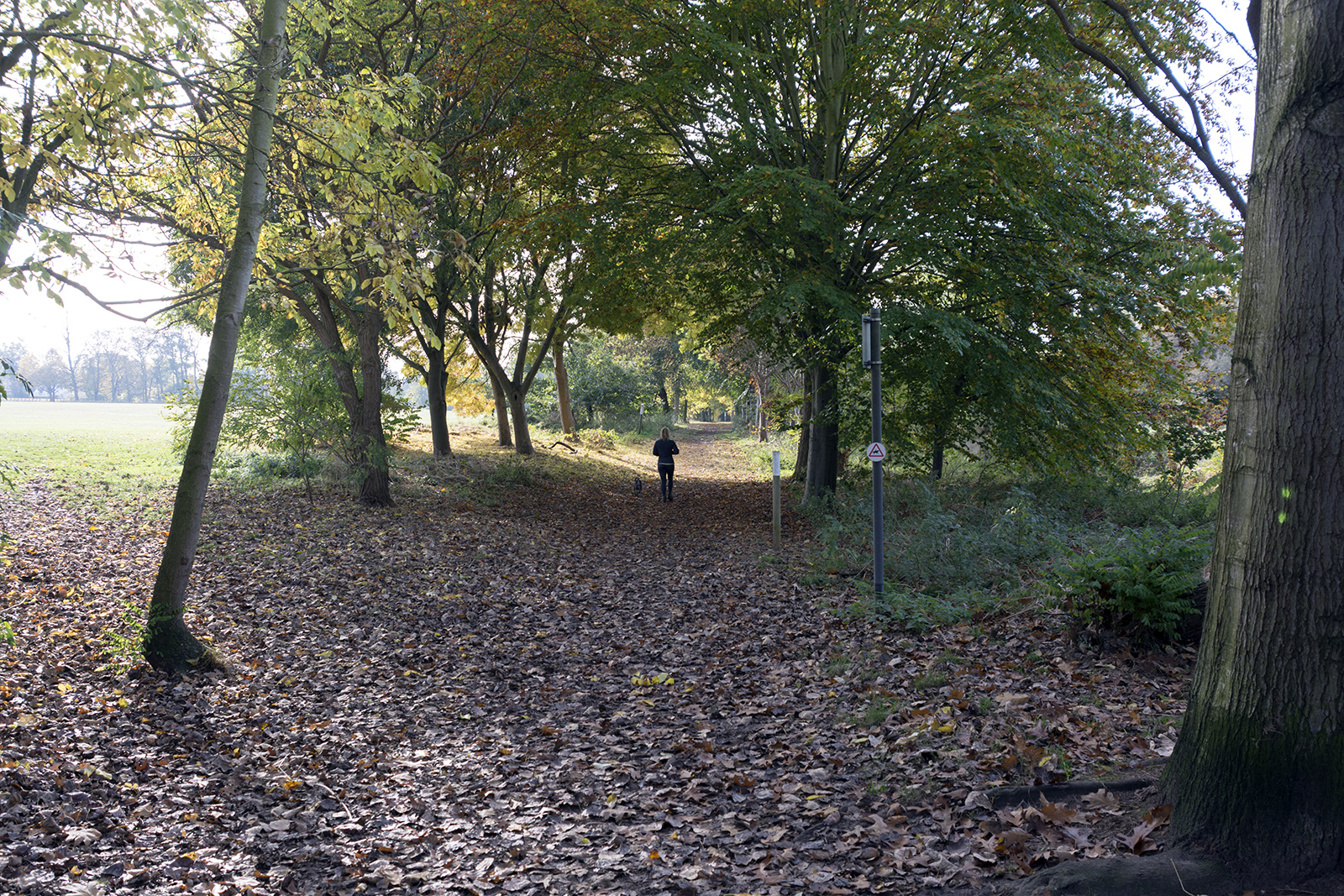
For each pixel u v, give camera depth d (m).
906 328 13.03
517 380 26.61
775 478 12.76
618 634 8.82
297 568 10.95
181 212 9.70
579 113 14.11
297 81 8.41
